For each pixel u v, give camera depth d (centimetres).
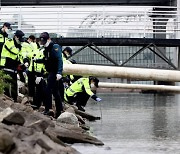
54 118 3344
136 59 13112
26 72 3962
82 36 8938
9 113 2173
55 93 3384
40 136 2003
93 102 7512
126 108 5897
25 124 2242
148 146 2541
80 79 4538
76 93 4566
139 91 13425
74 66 4066
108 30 8300
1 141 1741
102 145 2506
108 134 3053
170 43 8344
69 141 2450
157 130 3312
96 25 8331
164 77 3825
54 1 10575
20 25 8144
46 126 2150
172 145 2586
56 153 1938
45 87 3631
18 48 3581
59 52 3319
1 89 3219
